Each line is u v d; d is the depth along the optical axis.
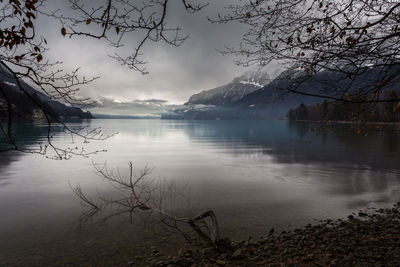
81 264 6.24
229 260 5.80
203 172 19.86
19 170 21.09
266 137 60.50
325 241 6.64
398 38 4.02
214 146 41.12
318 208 10.70
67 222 9.31
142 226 8.67
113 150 36.41
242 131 91.19
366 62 3.86
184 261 5.89
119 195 13.20
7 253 6.91
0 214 10.38
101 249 7.02
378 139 49.59
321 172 19.22
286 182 16.05
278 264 5.49
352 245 6.24
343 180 16.42
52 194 13.66
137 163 24.84
